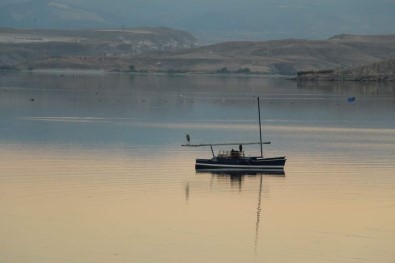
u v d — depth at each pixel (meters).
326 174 143.00
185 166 148.50
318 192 128.50
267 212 115.69
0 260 94.69
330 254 97.94
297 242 102.31
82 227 106.50
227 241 102.19
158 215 112.94
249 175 141.38
